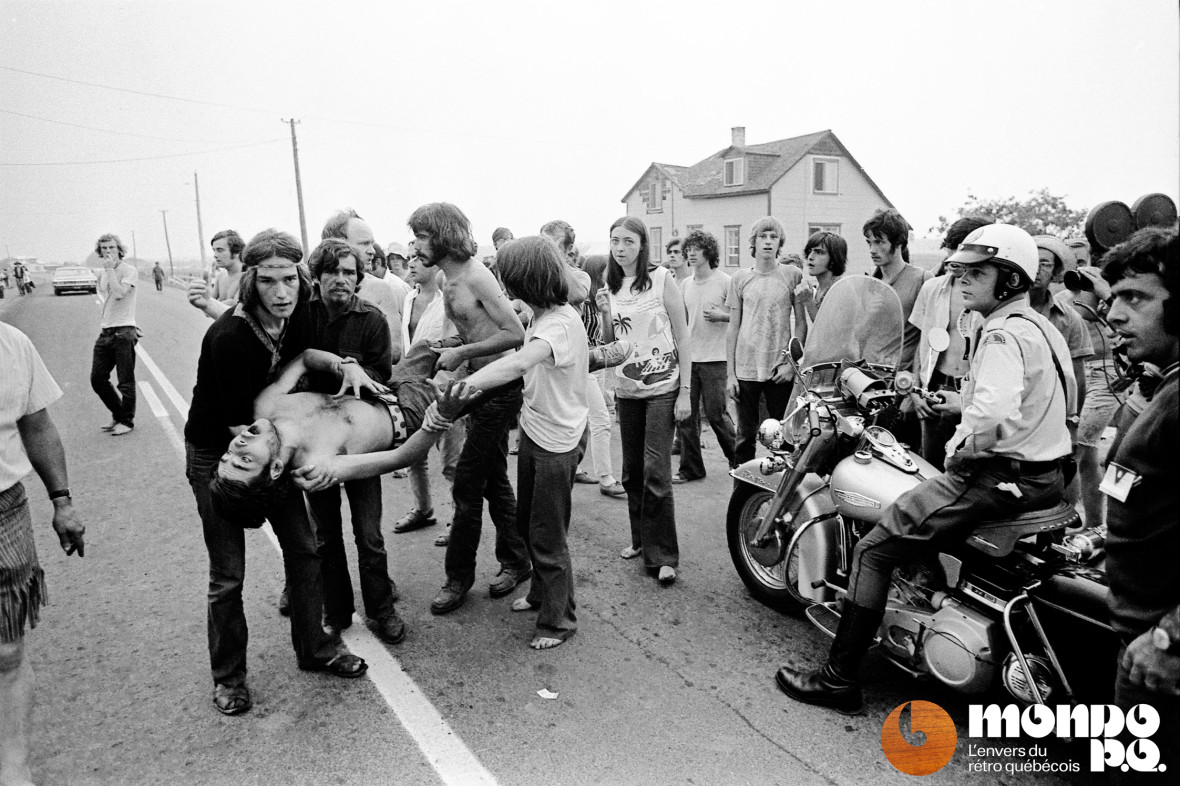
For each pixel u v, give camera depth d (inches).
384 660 131.6
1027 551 105.8
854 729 112.3
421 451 113.3
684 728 112.4
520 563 158.4
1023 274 101.2
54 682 125.1
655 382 158.2
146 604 152.3
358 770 103.5
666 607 150.6
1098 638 98.0
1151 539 72.7
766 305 200.8
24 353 100.8
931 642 109.1
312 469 107.2
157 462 253.3
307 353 118.4
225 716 115.6
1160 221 151.2
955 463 103.7
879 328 138.6
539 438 130.5
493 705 118.2
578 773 102.7
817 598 131.7
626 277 161.8
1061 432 103.0
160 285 1445.6
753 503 151.5
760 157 1295.5
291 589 122.7
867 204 1336.1
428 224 136.3
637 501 171.2
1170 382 71.2
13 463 96.1
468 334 145.6
